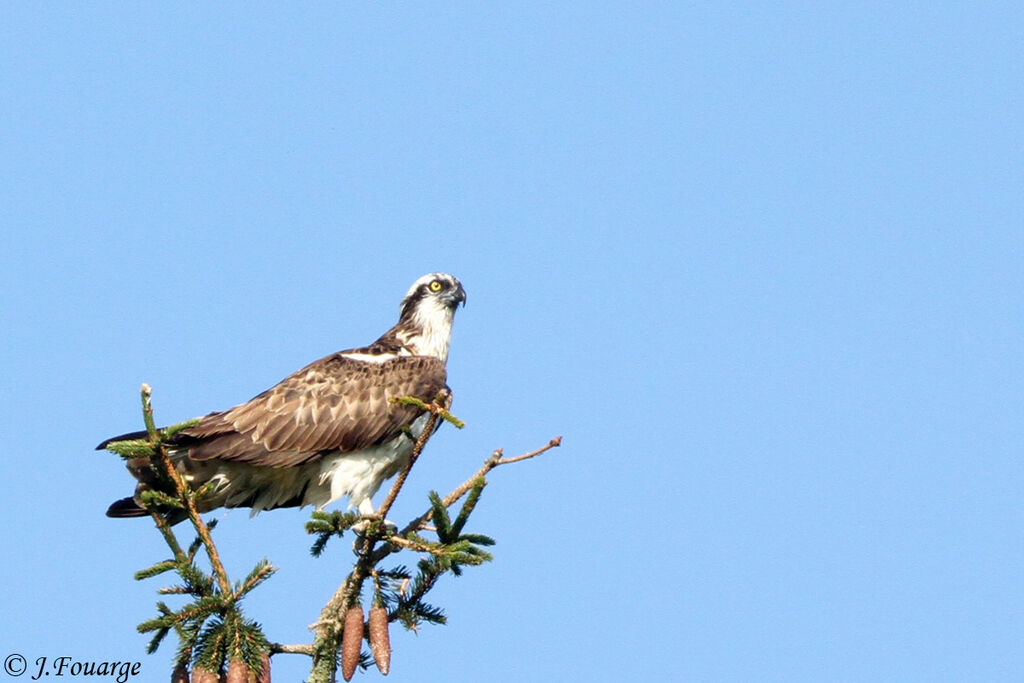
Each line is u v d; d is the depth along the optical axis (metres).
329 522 11.35
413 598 11.59
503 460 11.46
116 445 11.57
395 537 11.32
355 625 10.97
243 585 10.68
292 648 11.27
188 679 10.50
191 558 11.05
